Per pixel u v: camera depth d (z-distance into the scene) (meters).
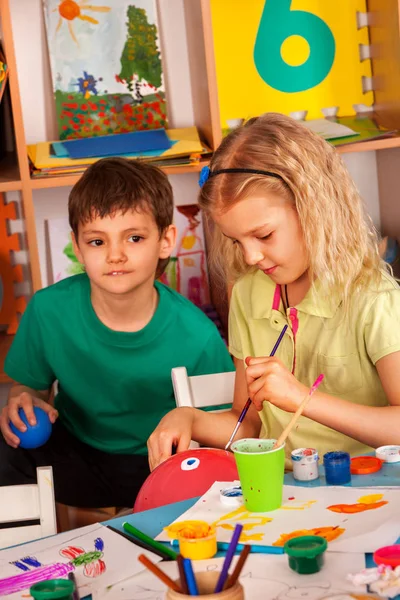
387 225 2.74
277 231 1.33
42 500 1.23
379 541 0.88
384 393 1.43
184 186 2.69
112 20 2.57
